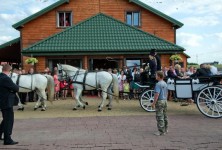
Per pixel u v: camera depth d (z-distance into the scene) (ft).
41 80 49.16
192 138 29.86
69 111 48.44
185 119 40.19
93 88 49.11
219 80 42.06
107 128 34.76
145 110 47.78
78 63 75.77
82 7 88.94
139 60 75.56
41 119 41.34
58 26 87.45
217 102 40.83
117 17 89.71
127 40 75.36
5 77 27.99
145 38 76.38
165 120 31.63
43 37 86.79
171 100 61.98
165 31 89.04
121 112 46.78
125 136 30.76
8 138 28.19
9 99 28.25
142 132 32.60
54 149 26.50
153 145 27.35
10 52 95.96
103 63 76.69
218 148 26.43
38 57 74.18
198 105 41.83
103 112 46.91
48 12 87.10
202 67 46.37
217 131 32.91
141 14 89.04
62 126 36.27
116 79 48.83
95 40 74.90
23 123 38.65
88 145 27.55
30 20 85.76
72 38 75.36
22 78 48.78
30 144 28.30
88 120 39.99
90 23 80.23
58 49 71.46
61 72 50.52
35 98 64.85
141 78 48.16
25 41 86.02
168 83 44.96
